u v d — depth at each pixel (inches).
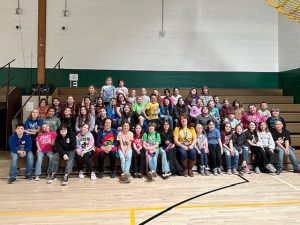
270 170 181.3
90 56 290.8
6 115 233.6
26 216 110.7
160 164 183.8
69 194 137.5
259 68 306.2
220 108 225.0
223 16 303.7
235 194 138.6
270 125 201.9
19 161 177.2
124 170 166.4
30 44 283.1
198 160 183.9
